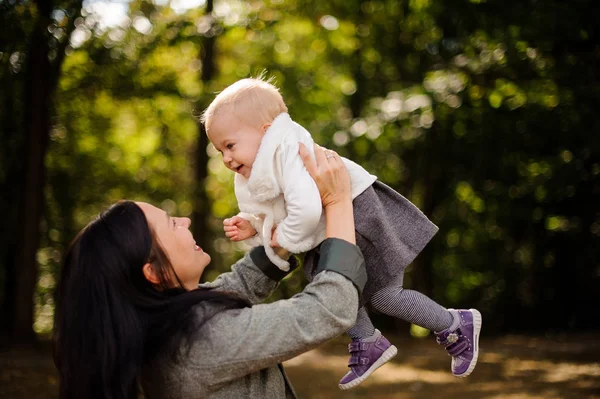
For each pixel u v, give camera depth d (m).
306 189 2.13
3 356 9.98
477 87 12.12
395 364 9.65
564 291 14.94
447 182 14.40
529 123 12.41
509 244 15.33
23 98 11.65
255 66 14.70
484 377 8.33
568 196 12.95
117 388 1.85
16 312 11.36
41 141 11.42
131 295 1.93
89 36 11.48
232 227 2.42
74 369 1.87
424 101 12.20
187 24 12.45
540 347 10.97
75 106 13.25
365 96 14.64
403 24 13.68
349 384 2.45
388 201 2.41
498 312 15.36
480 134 12.75
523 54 11.24
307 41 14.72
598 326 14.74
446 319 2.45
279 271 2.34
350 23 14.08
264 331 1.92
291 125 2.30
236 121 2.32
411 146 13.59
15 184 12.05
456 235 15.61
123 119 14.64
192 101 13.68
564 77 11.30
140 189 16.52
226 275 2.35
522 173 13.52
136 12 12.17
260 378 2.05
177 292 2.03
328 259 2.02
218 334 1.92
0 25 9.58
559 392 7.29
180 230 2.09
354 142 13.33
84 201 15.23
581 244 14.52
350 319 1.97
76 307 1.90
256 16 13.23
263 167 2.24
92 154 14.81
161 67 13.14
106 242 1.94
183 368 1.92
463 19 11.78
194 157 14.48
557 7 10.73
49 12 9.96
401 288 2.43
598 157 11.98
